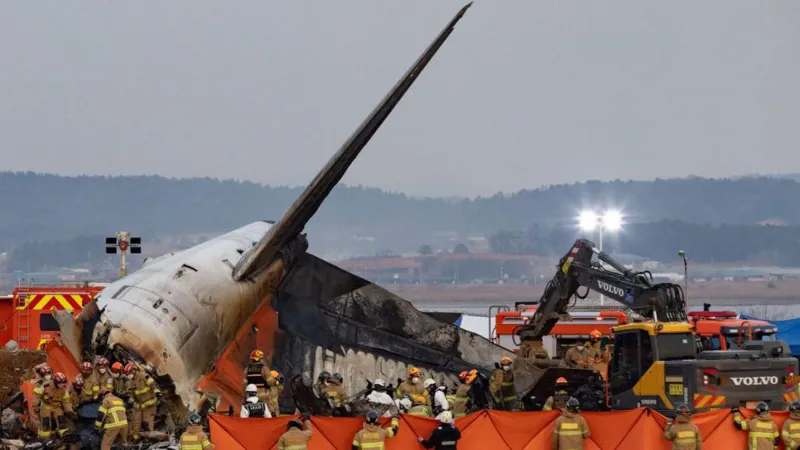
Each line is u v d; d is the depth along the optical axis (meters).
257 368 47.88
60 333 45.22
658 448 42.12
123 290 48.12
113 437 42.44
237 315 53.56
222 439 40.41
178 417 46.53
